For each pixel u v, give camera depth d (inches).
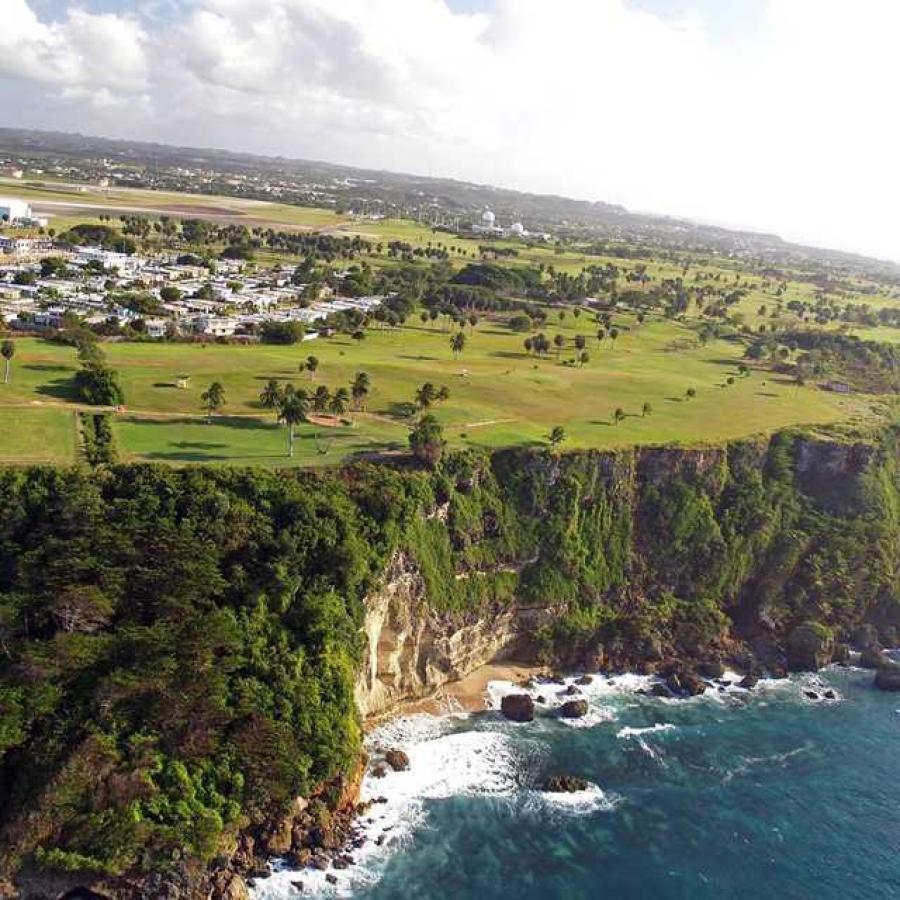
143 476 4109.3
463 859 3513.8
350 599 4104.3
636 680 5007.4
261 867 3380.9
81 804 3223.4
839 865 3654.0
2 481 3932.1
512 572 5039.4
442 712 4510.3
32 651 3417.8
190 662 3555.6
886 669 5246.1
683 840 3730.3
